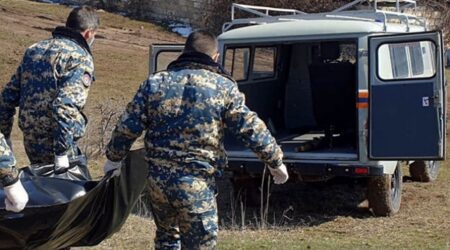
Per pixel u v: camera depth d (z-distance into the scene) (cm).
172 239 432
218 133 409
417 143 691
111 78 1770
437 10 2111
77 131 448
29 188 401
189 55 416
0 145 343
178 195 402
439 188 964
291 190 929
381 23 773
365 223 771
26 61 466
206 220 406
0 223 383
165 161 405
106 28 2439
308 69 901
